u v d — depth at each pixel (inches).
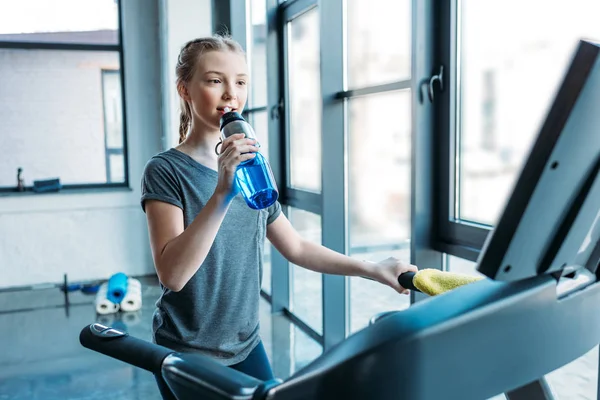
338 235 122.2
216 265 45.8
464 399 21.3
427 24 84.7
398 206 107.4
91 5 202.4
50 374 120.4
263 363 50.3
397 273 40.9
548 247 22.6
